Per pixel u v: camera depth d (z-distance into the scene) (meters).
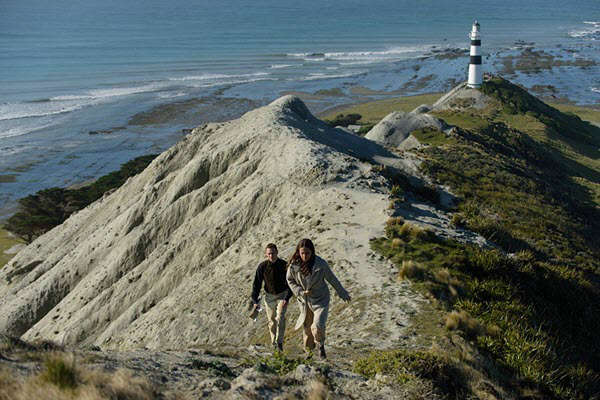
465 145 65.62
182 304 26.62
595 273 29.02
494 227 26.00
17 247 68.44
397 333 12.41
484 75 120.56
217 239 33.56
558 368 11.10
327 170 33.53
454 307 14.24
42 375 5.63
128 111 141.12
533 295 16.58
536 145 83.50
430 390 7.79
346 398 7.08
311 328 9.27
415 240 20.23
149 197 45.88
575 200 57.06
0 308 46.47
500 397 8.58
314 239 23.48
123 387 5.77
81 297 39.81
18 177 94.94
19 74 191.25
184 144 52.88
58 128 127.00
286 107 54.62
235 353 10.09
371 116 128.38
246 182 37.47
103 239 45.44
